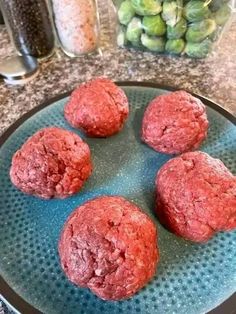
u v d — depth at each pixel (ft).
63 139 0.62
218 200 0.53
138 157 0.69
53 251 0.57
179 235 0.57
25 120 0.75
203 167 0.56
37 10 0.90
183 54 0.95
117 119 0.69
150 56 0.96
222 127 0.72
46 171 0.59
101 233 0.49
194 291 0.52
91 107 0.68
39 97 0.87
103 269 0.48
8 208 0.63
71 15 0.90
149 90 0.79
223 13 0.88
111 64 0.95
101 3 1.12
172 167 0.57
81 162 0.62
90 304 0.52
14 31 0.95
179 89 0.79
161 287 0.53
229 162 0.67
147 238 0.51
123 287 0.49
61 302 0.52
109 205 0.53
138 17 0.89
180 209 0.55
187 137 0.65
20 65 0.93
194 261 0.55
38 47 0.96
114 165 0.68
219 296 0.52
